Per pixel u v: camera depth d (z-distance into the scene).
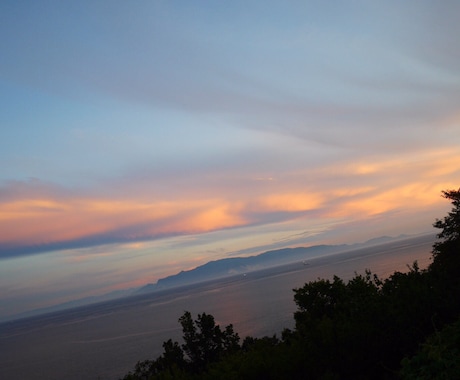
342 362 9.09
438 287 10.63
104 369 61.91
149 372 21.31
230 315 92.31
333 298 15.80
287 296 111.00
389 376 9.05
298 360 9.05
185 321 22.12
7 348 136.38
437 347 6.96
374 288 13.20
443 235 19.38
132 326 122.56
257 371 8.97
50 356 94.62
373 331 9.34
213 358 21.22
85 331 140.12
